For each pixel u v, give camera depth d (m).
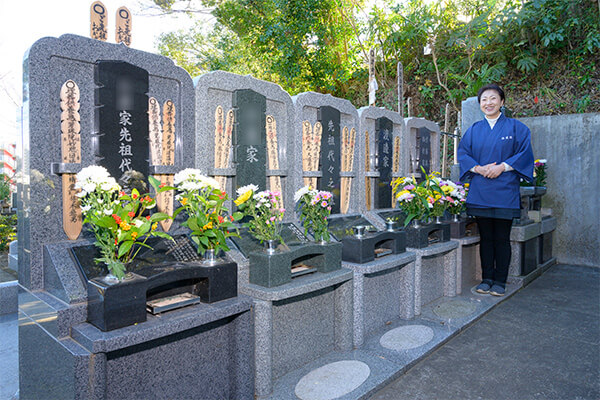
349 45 9.46
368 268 2.56
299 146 2.99
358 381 2.11
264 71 9.72
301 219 2.72
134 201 1.71
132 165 2.02
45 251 1.78
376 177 3.83
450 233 3.81
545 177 5.07
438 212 3.58
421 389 2.11
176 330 1.59
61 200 1.86
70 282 1.65
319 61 8.85
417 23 8.13
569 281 4.32
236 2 9.46
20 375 1.90
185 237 2.17
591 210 5.05
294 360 2.29
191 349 1.82
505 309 3.40
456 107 7.65
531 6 6.87
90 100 1.94
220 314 1.75
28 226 1.80
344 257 2.74
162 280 1.64
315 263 2.44
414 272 3.10
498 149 3.46
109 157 1.94
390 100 8.79
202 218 1.87
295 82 9.38
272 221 2.26
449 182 3.67
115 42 2.17
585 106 6.50
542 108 7.04
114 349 1.41
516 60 7.52
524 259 4.24
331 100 3.27
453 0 8.12
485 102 3.57
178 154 2.29
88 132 1.93
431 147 4.70
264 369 1.96
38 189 1.78
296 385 2.09
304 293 2.16
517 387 2.13
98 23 2.09
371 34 8.63
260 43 9.02
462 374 2.27
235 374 1.92
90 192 1.67
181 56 10.76
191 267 1.76
